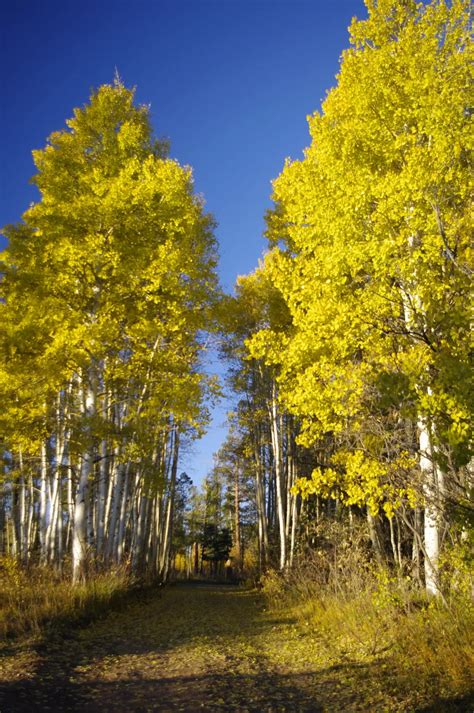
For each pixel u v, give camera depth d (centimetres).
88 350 910
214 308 1145
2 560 1025
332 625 792
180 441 1841
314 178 749
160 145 1157
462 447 356
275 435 1557
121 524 1354
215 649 682
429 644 543
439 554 640
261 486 1894
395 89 716
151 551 1912
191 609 1184
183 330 1148
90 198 934
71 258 916
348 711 430
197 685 499
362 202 571
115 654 618
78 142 1085
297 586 1202
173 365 1025
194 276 1040
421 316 419
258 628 902
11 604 737
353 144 705
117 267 924
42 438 1023
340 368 635
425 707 413
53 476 1381
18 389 888
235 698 467
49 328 885
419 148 568
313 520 1506
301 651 680
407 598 636
